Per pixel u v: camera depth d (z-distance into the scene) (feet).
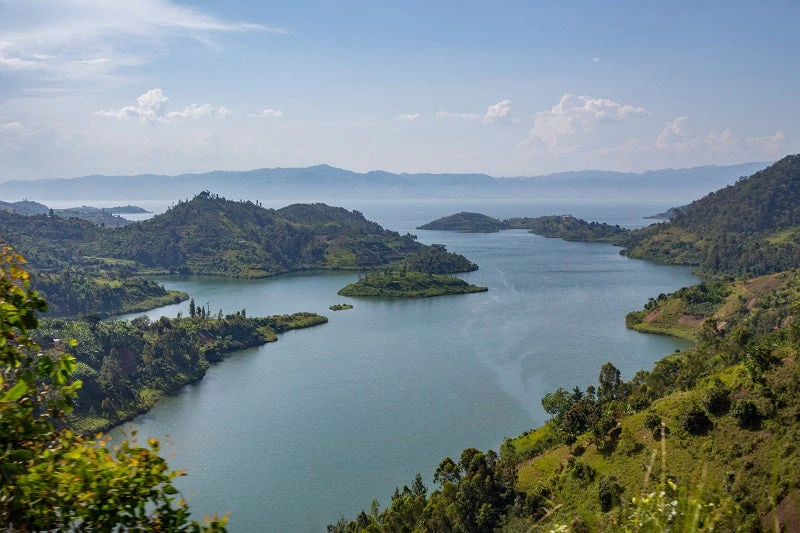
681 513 41.01
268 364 486.79
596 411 259.19
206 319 594.65
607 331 562.25
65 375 42.32
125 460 40.70
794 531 54.44
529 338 534.78
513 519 203.21
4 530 36.91
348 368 460.96
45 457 39.40
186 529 41.57
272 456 306.14
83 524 39.34
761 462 174.40
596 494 201.26
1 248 42.83
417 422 344.69
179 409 384.06
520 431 329.31
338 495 266.98
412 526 214.90
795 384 198.29
